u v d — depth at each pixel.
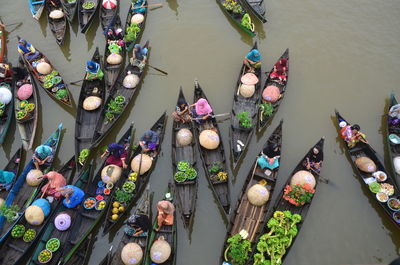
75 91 18.86
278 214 13.19
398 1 22.50
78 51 21.03
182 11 22.84
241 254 12.17
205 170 15.01
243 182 15.31
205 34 21.53
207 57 20.34
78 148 16.06
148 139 15.33
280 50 20.41
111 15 22.28
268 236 12.53
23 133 16.86
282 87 18.11
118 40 20.34
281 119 17.39
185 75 19.47
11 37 21.86
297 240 13.68
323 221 14.16
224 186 14.65
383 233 13.85
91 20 21.42
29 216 13.40
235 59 20.17
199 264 13.23
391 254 13.37
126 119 17.77
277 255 12.30
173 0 23.44
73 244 13.04
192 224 14.18
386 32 21.02
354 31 21.16
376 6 22.33
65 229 13.50
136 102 18.34
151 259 12.59
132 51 20.53
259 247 12.36
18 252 13.13
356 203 14.64
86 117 17.38
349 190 14.99
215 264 13.21
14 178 15.13
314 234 13.84
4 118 17.31
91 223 13.80
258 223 13.64
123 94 18.25
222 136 16.86
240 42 21.06
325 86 18.66
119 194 13.93
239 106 17.52
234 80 19.14
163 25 22.09
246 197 14.38
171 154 16.03
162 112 17.94
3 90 17.52
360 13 22.05
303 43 20.70
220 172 14.65
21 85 18.50
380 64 19.58
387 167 15.70
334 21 21.72
